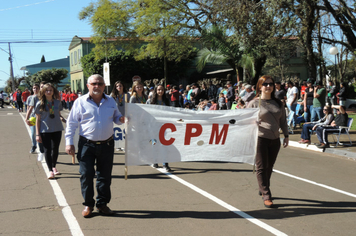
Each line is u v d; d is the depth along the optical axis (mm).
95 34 27703
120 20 26812
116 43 28562
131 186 6043
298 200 5316
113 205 5000
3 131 14438
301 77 37969
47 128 6480
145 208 4875
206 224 4289
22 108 29141
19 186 5992
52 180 6414
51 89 6469
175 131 5234
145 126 5098
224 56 18594
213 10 18375
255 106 5340
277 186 6145
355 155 8711
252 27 17125
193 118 5281
